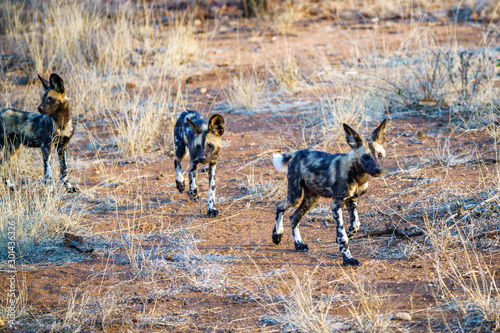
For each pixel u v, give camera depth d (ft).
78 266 57.16
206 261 55.88
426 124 95.96
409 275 50.14
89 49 140.77
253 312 45.93
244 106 113.60
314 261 55.11
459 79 107.65
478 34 156.66
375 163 50.01
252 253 57.98
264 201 73.36
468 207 61.00
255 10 208.74
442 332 40.24
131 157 93.66
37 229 63.31
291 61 134.00
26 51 147.23
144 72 136.87
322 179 54.13
